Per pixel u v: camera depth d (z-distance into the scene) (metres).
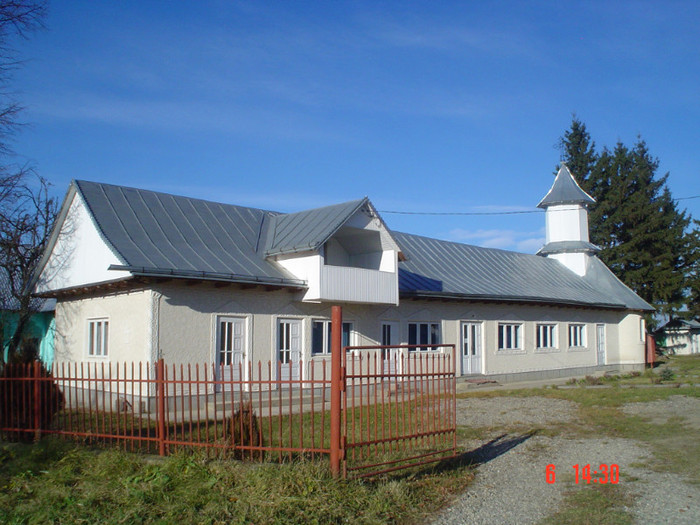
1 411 11.01
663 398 18.47
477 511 7.83
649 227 48.50
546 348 30.64
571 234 37.66
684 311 55.53
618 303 34.53
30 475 8.43
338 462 7.87
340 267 19.56
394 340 22.97
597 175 51.78
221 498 7.29
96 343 18.75
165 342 16.44
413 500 7.97
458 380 25.27
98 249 18.31
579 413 15.85
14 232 24.42
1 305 24.02
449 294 24.28
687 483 9.10
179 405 16.38
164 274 15.84
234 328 18.03
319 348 20.41
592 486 9.01
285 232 20.72
